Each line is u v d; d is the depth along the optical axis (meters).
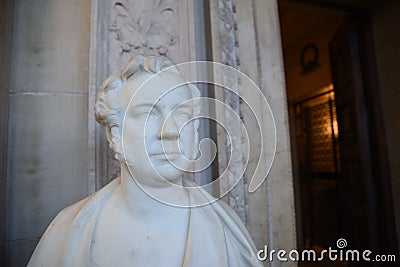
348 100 2.21
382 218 1.96
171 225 0.59
